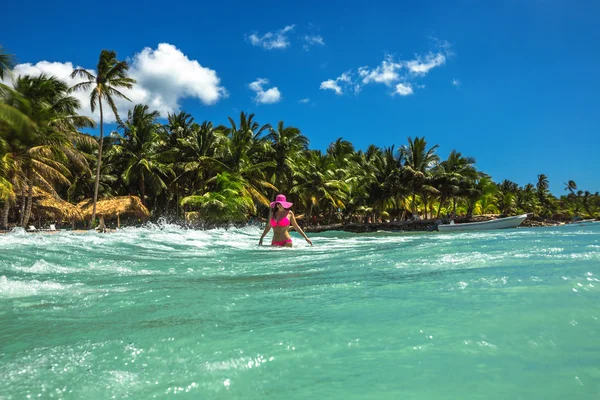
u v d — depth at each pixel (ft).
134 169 107.24
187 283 9.46
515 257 11.73
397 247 19.79
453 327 4.90
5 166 70.33
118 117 86.38
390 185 134.10
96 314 6.33
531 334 4.54
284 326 5.28
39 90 79.20
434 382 3.44
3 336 5.14
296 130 125.90
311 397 3.23
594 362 3.75
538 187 333.83
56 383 3.63
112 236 27.02
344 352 4.25
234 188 95.66
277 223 23.93
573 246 14.78
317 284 8.75
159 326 5.48
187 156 112.57
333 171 133.90
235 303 6.98
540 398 3.08
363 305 6.32
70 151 83.51
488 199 158.10
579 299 5.98
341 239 34.53
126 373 3.84
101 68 83.05
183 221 96.53
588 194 326.85
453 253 14.14
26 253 14.88
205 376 3.75
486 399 3.10
